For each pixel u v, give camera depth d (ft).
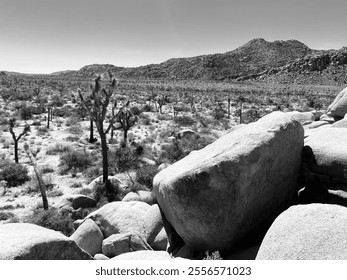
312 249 13.03
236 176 20.81
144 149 81.35
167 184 23.75
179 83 531.09
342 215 13.96
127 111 88.84
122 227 30.94
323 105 209.05
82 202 46.93
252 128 24.12
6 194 53.72
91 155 76.28
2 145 88.43
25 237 15.43
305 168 25.34
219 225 21.39
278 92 367.86
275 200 23.86
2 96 186.09
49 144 91.15
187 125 133.28
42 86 281.95
